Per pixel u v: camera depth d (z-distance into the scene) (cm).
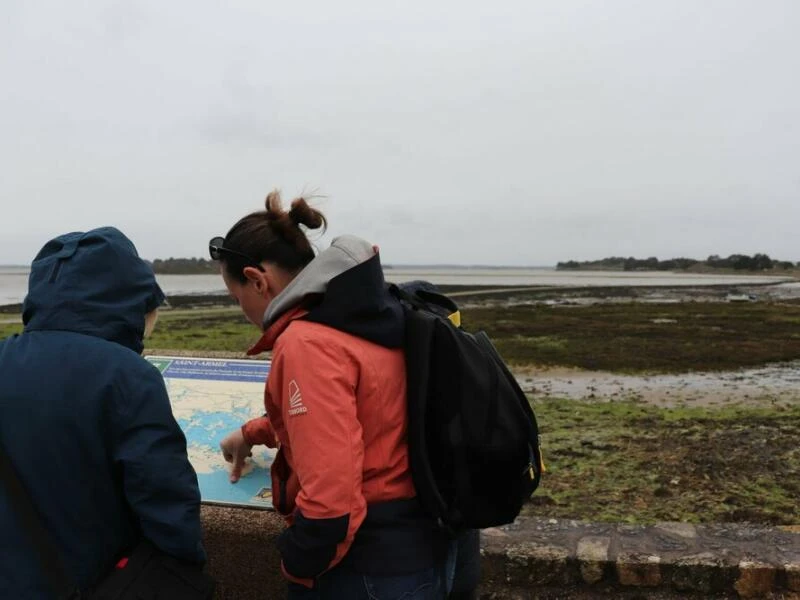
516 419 216
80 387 195
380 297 214
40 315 205
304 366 201
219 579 288
